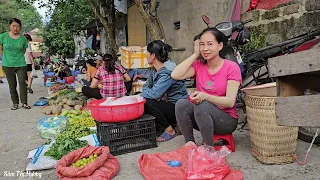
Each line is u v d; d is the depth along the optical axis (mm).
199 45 2896
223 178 2404
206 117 2832
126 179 2633
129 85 5680
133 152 3305
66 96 5949
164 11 8609
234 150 3160
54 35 20516
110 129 3186
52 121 4121
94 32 13930
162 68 3670
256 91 2783
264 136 2754
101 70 5035
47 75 11805
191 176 2402
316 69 1521
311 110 1524
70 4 13469
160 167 2746
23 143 3785
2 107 6324
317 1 4125
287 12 4629
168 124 3709
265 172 2645
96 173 2580
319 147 3150
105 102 3314
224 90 2889
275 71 1683
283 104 1625
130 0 10242
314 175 2539
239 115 4602
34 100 7363
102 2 8789
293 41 3695
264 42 5105
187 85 5832
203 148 2576
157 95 3639
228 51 3908
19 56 5840
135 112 3246
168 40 8570
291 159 2801
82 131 3926
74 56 21891
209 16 6684
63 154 3113
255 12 5262
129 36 10648
